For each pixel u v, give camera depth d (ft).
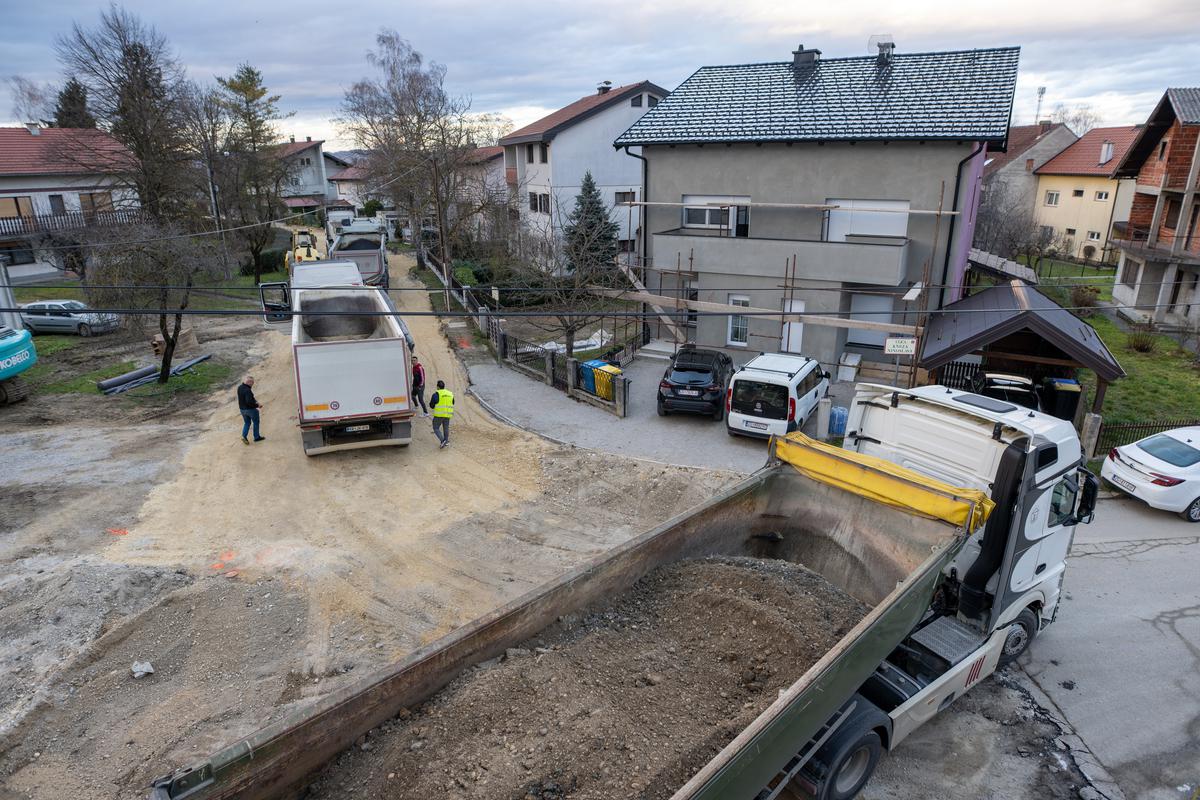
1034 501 22.85
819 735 17.67
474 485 44.21
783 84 72.38
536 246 91.40
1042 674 27.04
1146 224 100.12
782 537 26.45
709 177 70.23
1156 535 38.52
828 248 62.80
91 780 21.54
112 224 93.50
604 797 14.08
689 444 51.16
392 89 127.24
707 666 18.75
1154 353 75.77
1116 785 21.89
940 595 23.77
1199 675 27.07
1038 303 54.13
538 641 18.74
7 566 33.58
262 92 160.25
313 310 60.39
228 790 12.77
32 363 57.88
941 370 59.31
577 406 59.77
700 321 72.23
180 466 46.50
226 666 26.99
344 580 33.06
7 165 107.86
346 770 14.58
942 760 22.71
